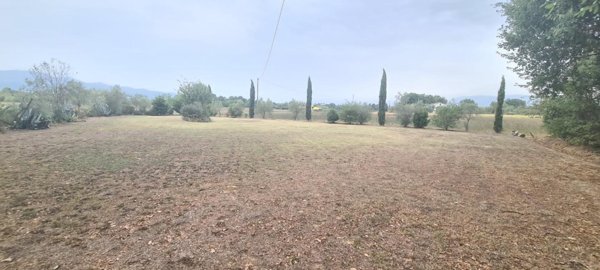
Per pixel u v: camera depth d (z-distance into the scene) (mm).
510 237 3305
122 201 4301
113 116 28969
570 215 4059
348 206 4262
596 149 10766
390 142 13039
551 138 15266
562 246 3100
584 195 5074
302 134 15680
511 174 6750
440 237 3273
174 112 36438
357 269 2582
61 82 20766
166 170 6422
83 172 6020
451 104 26531
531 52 13203
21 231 3213
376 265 2650
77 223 3471
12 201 4160
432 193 5031
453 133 19953
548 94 13836
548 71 13055
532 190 5367
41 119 15031
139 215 3766
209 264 2613
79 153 8172
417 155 9352
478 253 2914
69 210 3887
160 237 3139
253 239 3135
